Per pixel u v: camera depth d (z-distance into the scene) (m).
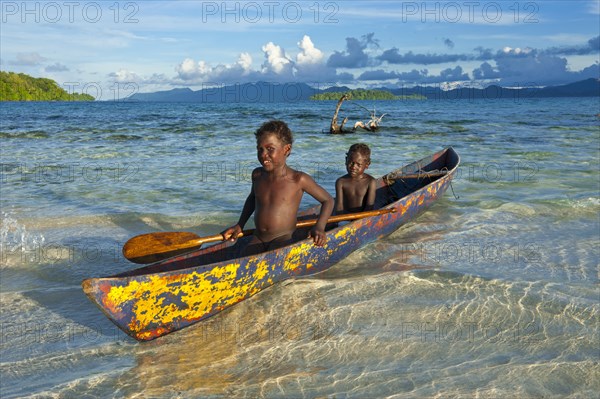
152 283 3.27
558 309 3.70
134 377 2.95
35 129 21.44
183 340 3.41
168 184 8.47
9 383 2.89
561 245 5.19
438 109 47.72
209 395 2.76
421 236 5.62
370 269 4.65
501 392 2.74
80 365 3.09
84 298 4.08
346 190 5.68
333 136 17.59
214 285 3.61
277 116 33.56
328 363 3.06
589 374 2.88
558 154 12.23
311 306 3.85
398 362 3.06
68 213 6.57
